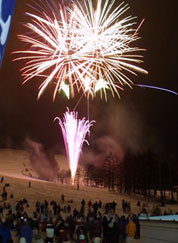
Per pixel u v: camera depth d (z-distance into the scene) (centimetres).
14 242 2006
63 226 1856
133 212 4934
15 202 5047
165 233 1730
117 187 10006
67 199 5688
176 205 6438
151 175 9594
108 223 1903
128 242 1897
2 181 6312
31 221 2159
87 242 1917
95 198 6072
